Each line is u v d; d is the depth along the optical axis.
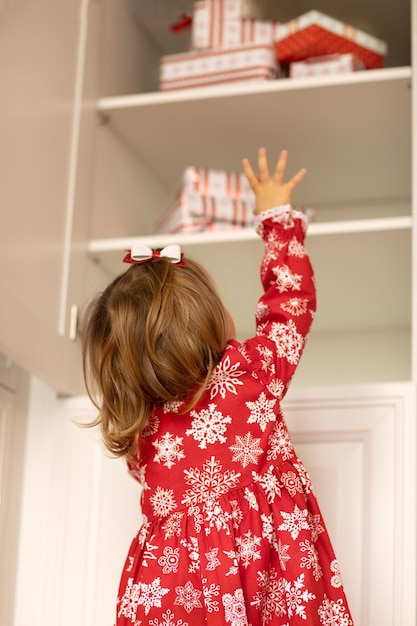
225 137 2.34
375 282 2.32
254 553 1.42
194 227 2.18
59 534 1.90
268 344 1.56
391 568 1.74
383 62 2.30
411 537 1.74
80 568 1.88
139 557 1.50
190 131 2.33
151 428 1.53
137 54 2.51
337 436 1.84
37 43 1.87
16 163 1.75
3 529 1.86
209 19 2.32
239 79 2.24
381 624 1.72
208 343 1.51
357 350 2.62
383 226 2.03
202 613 1.41
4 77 1.71
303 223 1.70
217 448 1.49
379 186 2.58
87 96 2.14
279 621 1.40
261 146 2.38
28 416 1.98
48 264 1.88
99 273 2.19
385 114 2.21
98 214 2.21
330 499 1.81
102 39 2.26
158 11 2.50
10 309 1.69
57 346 1.89
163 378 1.48
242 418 1.50
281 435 1.54
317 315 2.55
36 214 1.84
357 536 1.78
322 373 2.62
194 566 1.43
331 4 2.52
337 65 2.20
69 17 2.05
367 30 2.58
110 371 1.51
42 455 1.95
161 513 1.49
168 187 2.62
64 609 1.86
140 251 1.60
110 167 2.29
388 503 1.78
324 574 1.47
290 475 1.51
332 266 2.25
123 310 1.52
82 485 1.92
